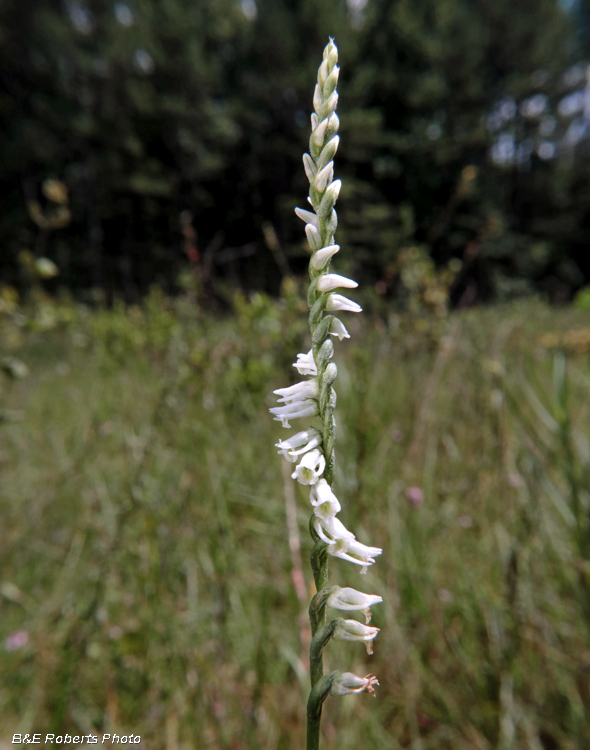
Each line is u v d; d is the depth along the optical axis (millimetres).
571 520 2768
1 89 27125
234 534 3357
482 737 2490
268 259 11469
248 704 2555
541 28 35656
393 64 31094
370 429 3930
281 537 3359
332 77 1088
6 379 4621
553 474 3352
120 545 3184
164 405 4043
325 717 2561
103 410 5203
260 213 28859
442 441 4312
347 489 3287
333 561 3117
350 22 29422
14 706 2736
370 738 2480
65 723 2643
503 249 30688
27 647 2916
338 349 5695
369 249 24453
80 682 2746
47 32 26031
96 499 3736
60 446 4824
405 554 3062
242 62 30281
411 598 2947
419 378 5301
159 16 27516
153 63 28297
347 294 7996
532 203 39688
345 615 2924
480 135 32250
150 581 3047
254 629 2891
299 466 1065
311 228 1101
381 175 30906
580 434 3510
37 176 26953
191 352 5020
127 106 28078
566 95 38906
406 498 3613
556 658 2607
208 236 28047
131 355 7066
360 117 27641
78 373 7254
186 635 2885
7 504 4066
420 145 31188
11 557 3541
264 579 3199
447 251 26141
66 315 7844
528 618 2703
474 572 3072
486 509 3549
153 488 3543
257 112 29000
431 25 31797
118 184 26938
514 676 2568
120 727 2600
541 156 40625
